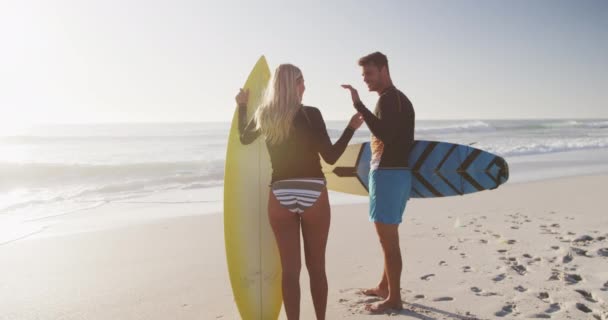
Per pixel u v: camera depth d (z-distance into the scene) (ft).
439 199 25.22
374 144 9.53
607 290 10.59
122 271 13.73
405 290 10.96
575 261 12.92
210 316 10.08
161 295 11.55
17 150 67.77
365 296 10.78
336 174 12.80
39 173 39.52
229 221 9.62
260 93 10.21
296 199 7.63
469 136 93.97
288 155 7.70
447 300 10.26
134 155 58.29
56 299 11.40
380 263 13.66
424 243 15.51
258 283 9.60
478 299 10.28
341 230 18.33
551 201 23.85
